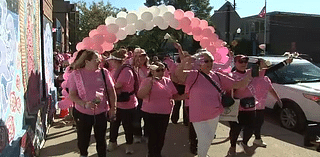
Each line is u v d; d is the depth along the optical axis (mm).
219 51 6012
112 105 3994
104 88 3891
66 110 7879
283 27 40375
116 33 4930
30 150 4430
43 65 6660
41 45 6629
